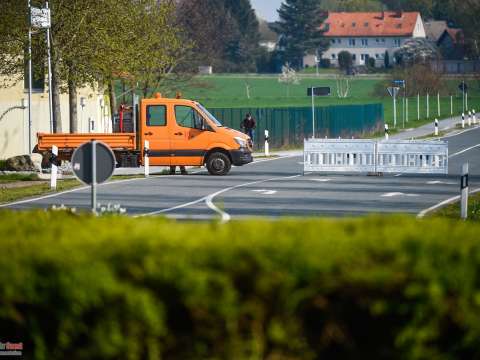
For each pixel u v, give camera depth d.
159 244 16.77
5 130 125.00
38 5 108.69
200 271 16.22
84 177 30.58
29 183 82.38
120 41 111.25
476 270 16.56
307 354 16.52
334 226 19.08
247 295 16.39
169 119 89.25
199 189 73.38
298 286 16.30
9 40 107.44
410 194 69.94
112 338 16.39
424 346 16.59
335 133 158.75
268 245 16.58
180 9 177.75
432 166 90.75
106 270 16.36
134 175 89.19
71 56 109.12
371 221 19.91
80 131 138.00
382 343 16.62
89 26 108.94
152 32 122.44
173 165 89.44
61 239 17.72
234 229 18.50
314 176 88.44
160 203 62.34
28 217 22.92
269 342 16.47
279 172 93.62
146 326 16.36
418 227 19.05
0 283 16.62
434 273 16.38
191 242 16.94
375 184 79.25
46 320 16.88
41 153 93.12
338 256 16.31
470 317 16.47
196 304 16.27
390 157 91.06
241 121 145.50
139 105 89.19
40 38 108.38
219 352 16.47
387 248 16.70
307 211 57.12
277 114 145.25
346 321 16.55
